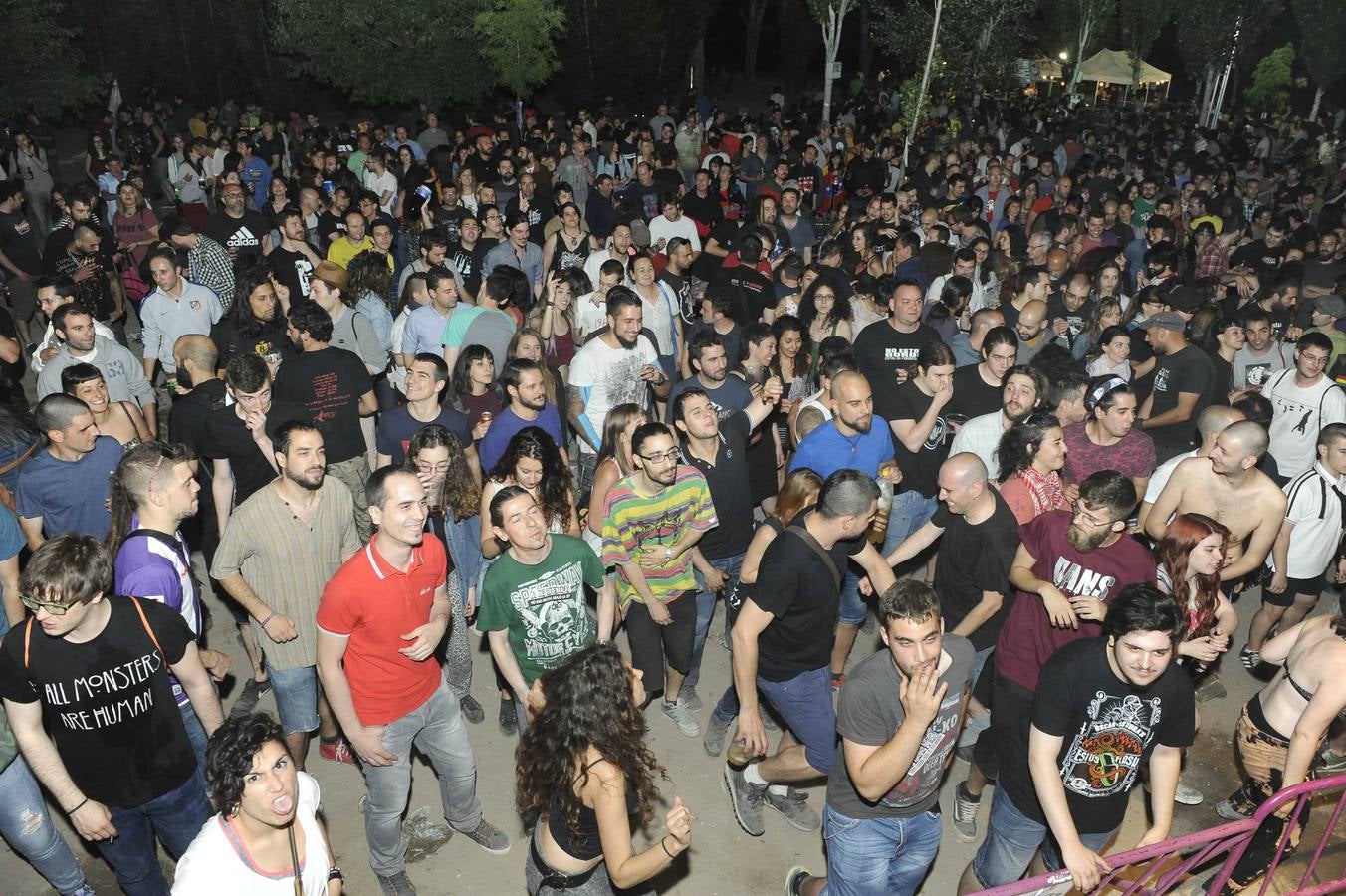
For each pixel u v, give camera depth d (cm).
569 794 349
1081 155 2241
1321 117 4094
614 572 559
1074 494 542
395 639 421
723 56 4672
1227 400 794
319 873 332
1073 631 465
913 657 354
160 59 3002
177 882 311
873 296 824
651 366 709
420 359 575
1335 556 699
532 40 2216
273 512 461
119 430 605
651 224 1148
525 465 513
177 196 1516
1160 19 3741
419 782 554
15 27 2134
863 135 2223
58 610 347
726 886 490
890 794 396
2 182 1068
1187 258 1320
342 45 2170
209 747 309
